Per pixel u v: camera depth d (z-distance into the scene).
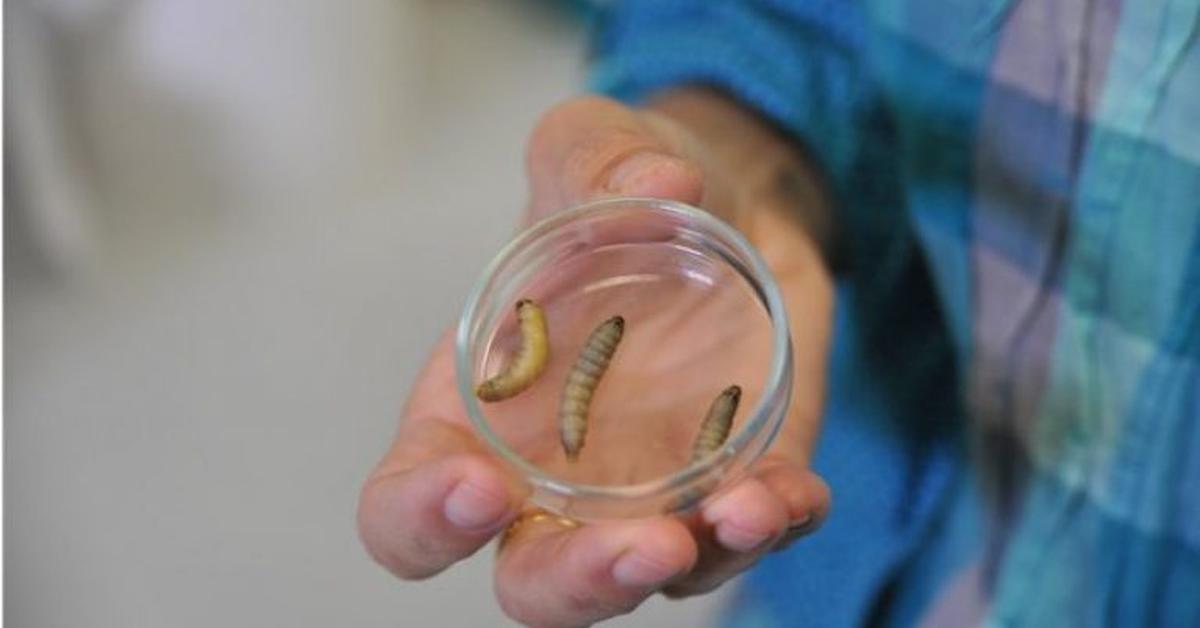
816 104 0.59
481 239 0.94
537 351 0.46
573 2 0.97
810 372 0.52
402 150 0.96
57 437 0.88
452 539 0.45
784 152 0.59
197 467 0.87
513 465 0.44
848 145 0.59
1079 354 0.52
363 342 0.90
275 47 0.90
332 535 0.85
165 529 0.86
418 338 0.90
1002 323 0.54
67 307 0.92
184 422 0.89
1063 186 0.51
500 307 0.47
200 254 0.93
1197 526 0.51
